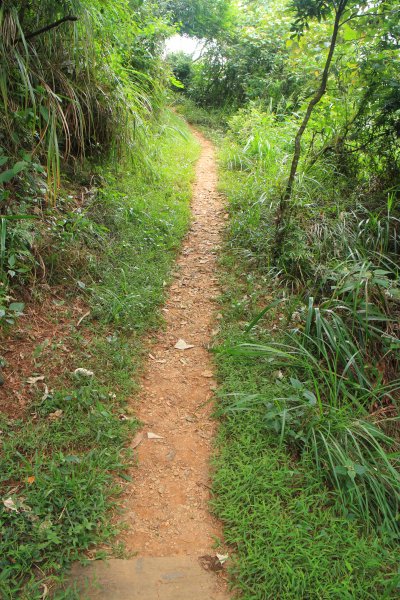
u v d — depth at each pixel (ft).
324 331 11.08
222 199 20.72
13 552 6.36
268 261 14.29
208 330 12.31
